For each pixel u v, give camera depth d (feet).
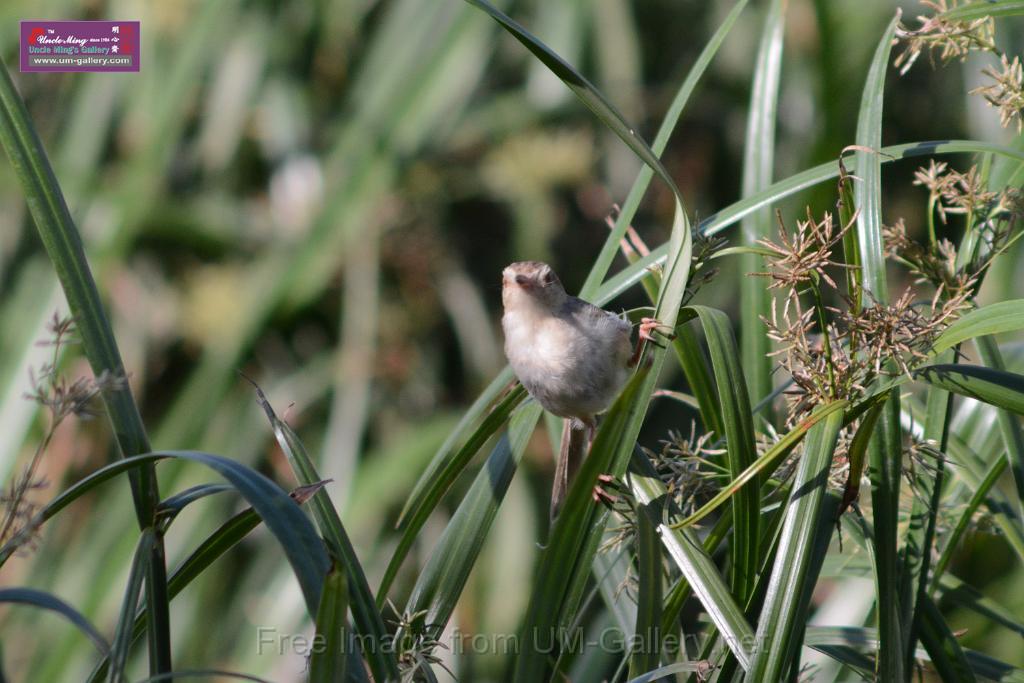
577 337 16.94
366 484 37.24
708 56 15.98
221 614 36.17
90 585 34.19
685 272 13.28
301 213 39.96
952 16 14.40
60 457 33.86
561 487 17.48
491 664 34.04
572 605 12.70
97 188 38.81
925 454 13.99
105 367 12.42
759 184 18.17
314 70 41.47
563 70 12.12
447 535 14.29
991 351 15.47
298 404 39.11
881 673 12.32
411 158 38.40
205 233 39.78
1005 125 14.92
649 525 13.57
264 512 10.96
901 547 15.49
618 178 41.09
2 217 38.40
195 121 40.83
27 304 36.52
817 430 12.37
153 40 39.63
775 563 11.85
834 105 31.60
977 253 14.92
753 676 11.48
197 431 36.81
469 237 42.34
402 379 40.60
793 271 12.84
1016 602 30.22
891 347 12.51
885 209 37.17
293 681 34.22
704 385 16.26
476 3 12.03
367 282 39.99
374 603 12.75
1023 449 14.89
